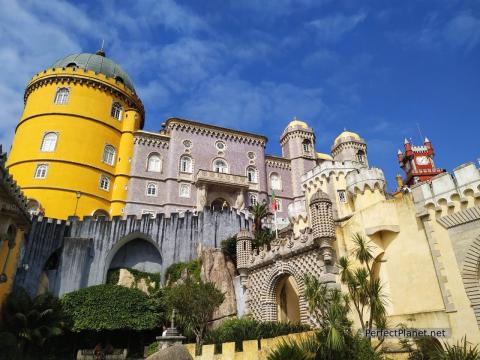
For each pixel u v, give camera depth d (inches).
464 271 692.1
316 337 495.8
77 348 1052.5
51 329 943.0
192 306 911.7
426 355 604.1
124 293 1114.7
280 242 973.8
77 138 1836.9
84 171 1792.6
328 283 762.8
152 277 1322.6
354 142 2428.6
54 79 1943.9
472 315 664.4
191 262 1279.5
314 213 849.5
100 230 1337.4
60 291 1185.4
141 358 1001.5
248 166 2170.3
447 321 690.8
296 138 2400.3
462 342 660.1
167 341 727.1
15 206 964.6
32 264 1214.3
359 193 1202.6
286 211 2180.1
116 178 1903.3
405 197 840.3
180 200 1904.5
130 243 1392.7
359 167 1411.2
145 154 1988.2
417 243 792.3
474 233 695.7
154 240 1355.8
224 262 1225.4
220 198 1964.8
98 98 1974.7
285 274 944.9
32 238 1244.5
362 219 863.7
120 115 2054.6
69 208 1694.1
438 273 730.2
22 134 1872.5
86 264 1262.3
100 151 1884.8
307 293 630.5
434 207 773.3
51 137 1824.6
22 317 923.4
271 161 2298.2
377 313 561.0
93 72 2000.5
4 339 848.9
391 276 827.4
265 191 2153.1
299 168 2299.5
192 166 2015.3
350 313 730.2
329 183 1386.6
